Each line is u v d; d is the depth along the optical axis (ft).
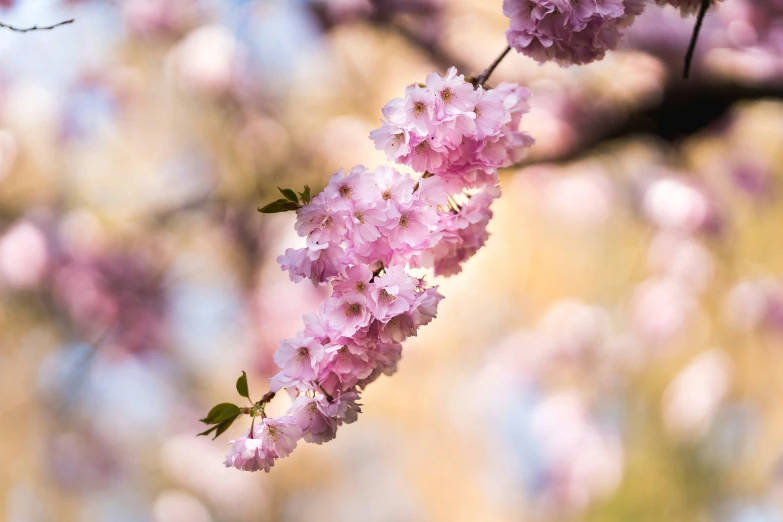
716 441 17.02
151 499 17.02
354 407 6.78
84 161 15.89
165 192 16.10
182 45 15.31
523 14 7.14
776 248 16.30
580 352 17.81
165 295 16.47
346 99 15.72
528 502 18.78
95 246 15.94
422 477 19.49
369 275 6.79
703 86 10.86
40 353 16.19
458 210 7.12
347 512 19.08
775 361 16.48
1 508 16.42
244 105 15.56
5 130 15.51
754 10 11.99
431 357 19.03
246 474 17.70
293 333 16.06
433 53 14.11
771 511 16.85
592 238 17.54
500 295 18.47
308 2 14.84
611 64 11.94
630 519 17.31
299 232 6.78
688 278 16.40
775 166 15.75
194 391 17.10
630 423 17.79
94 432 16.93
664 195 15.84
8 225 15.70
